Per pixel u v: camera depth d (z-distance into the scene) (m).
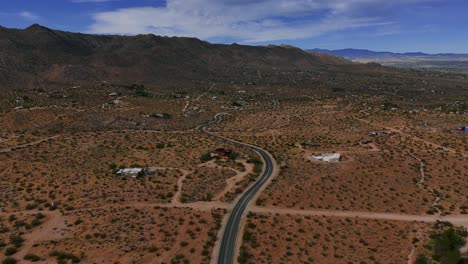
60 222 80.38
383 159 118.69
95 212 84.88
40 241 72.38
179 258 67.12
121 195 94.31
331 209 90.56
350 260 69.38
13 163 118.19
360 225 83.38
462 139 131.25
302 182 104.25
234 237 75.69
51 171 111.38
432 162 114.75
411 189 100.69
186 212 85.81
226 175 110.25
